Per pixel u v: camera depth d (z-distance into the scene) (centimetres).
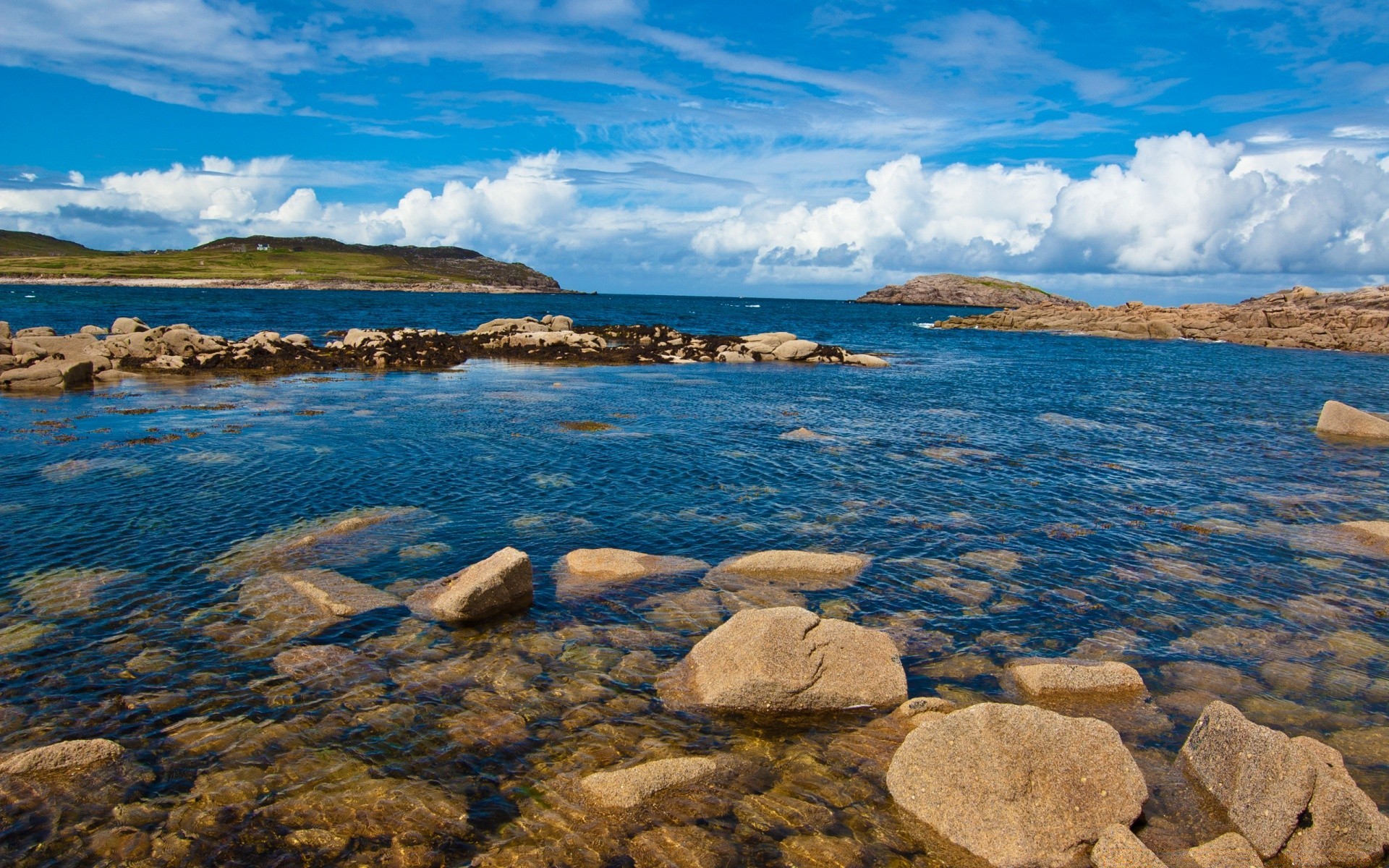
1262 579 1501
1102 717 1005
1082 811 784
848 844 762
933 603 1359
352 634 1176
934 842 770
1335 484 2277
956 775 806
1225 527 1830
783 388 4309
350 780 837
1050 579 1482
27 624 1179
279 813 784
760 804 819
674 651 1152
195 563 1438
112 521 1661
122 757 863
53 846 734
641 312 15112
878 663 1057
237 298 15075
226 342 5238
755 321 12475
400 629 1195
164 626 1183
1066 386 4681
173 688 1012
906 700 1016
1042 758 814
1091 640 1229
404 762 870
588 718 968
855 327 11525
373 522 1697
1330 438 3014
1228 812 815
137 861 718
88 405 3155
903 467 2380
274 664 1079
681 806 809
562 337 6169
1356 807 760
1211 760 870
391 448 2430
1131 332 9875
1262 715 1015
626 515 1817
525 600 1294
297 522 1688
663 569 1466
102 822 766
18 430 2602
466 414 3112
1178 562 1588
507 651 1137
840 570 1468
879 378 4966
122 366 4366
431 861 725
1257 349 8162
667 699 1016
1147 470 2419
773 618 1073
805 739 940
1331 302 10388
